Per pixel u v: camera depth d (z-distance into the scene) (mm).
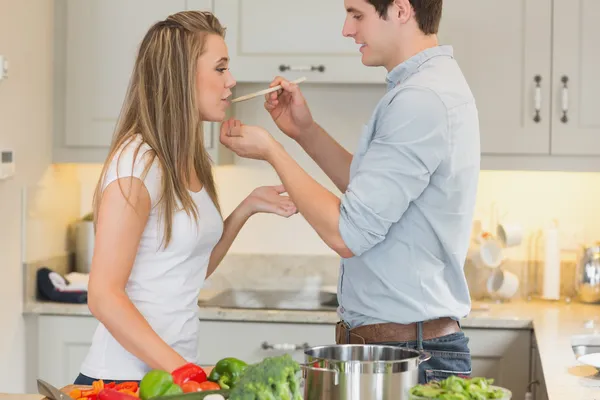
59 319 3814
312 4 3934
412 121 2242
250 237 4426
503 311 3855
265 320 3717
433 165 2268
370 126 2389
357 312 2486
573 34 3918
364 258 2426
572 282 4266
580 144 3932
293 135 2910
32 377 3867
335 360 1787
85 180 4441
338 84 4336
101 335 2438
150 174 2336
